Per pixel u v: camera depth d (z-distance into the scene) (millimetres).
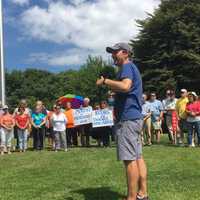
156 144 19969
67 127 20672
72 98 31156
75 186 10008
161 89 51656
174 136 20062
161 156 14789
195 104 18594
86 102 20672
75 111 20719
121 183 10156
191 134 18656
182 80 51500
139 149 7770
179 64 52188
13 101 99500
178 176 10914
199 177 10727
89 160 14492
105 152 16672
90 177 11125
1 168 13586
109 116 20062
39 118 20094
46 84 101125
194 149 16844
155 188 9430
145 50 54531
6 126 18641
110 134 20219
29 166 13734
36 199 8781
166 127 21547
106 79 7555
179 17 52969
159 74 52469
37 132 20047
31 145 23188
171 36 53000
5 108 19078
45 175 11734
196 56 49938
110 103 20172
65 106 22969
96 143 23266
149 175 11141
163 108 20500
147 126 19641
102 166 13031
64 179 10977
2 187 10188
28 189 9836
